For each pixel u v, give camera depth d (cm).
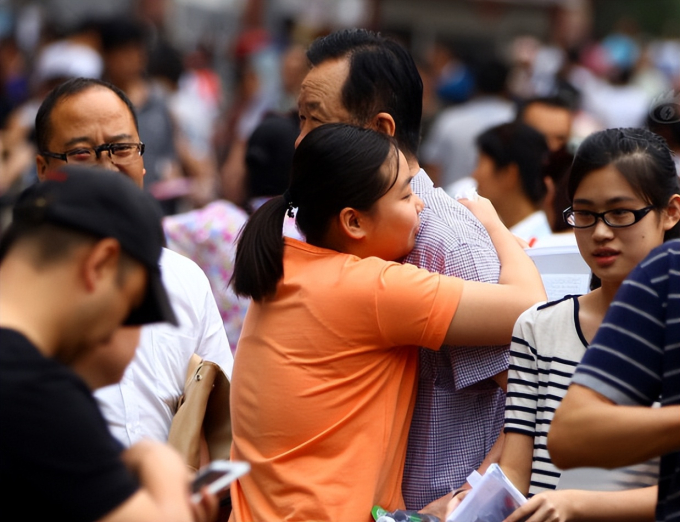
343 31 696
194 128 1959
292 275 624
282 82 2208
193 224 995
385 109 672
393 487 621
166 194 1484
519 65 2558
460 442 639
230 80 2816
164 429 685
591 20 4241
